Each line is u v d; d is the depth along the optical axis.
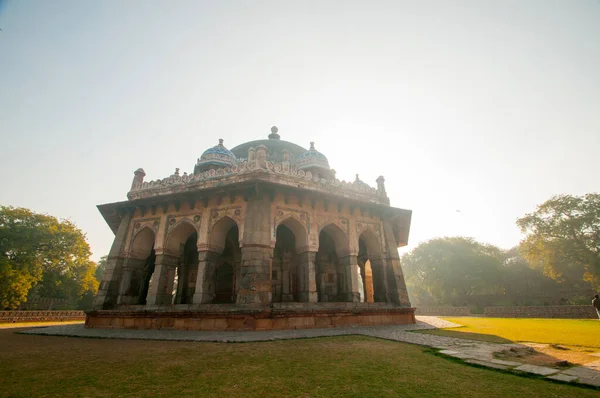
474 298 42.53
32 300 33.97
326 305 12.21
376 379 4.08
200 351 6.18
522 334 9.00
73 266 31.91
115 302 12.82
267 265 11.37
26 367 4.93
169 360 5.34
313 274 12.54
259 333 8.98
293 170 14.19
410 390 3.62
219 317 10.20
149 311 11.05
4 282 24.55
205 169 16.75
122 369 4.72
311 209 13.53
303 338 8.00
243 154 19.14
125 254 13.56
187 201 13.25
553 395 3.43
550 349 6.34
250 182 11.84
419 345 6.83
